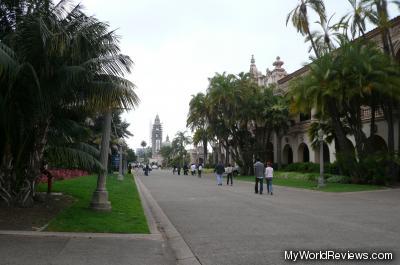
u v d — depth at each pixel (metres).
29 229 9.90
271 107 47.31
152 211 15.09
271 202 18.33
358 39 29.45
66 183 24.50
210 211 14.98
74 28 11.90
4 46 10.52
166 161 153.38
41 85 11.44
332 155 41.16
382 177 27.72
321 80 27.94
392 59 28.06
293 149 49.66
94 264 7.00
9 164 12.80
